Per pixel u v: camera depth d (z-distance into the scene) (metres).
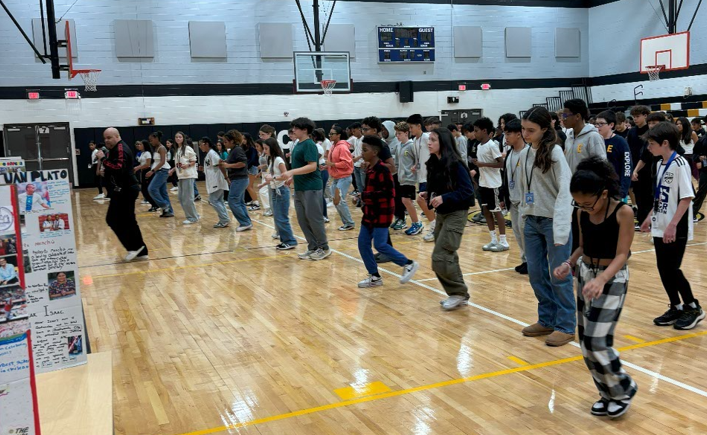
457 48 22.00
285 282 6.52
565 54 22.95
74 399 2.73
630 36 21.33
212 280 6.76
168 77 19.25
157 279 6.91
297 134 7.19
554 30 22.86
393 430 3.16
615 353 3.14
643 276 6.18
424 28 21.48
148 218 12.09
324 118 20.89
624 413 3.23
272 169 8.27
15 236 1.95
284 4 20.17
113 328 5.14
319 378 3.89
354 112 21.16
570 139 5.19
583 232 3.17
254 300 5.85
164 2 19.05
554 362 4.01
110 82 18.73
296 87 19.27
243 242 9.11
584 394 3.51
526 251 4.46
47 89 18.11
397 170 9.19
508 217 10.38
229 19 19.69
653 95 20.56
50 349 3.07
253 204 13.08
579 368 3.90
